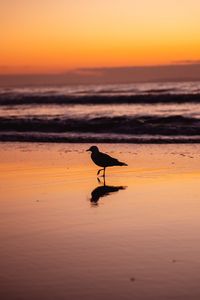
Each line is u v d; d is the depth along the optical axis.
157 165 19.73
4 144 27.48
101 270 9.02
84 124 34.97
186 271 8.90
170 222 11.85
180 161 20.42
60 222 12.06
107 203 13.92
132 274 8.83
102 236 10.90
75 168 19.62
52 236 10.97
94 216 12.55
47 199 14.54
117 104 55.97
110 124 34.53
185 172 18.08
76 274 8.88
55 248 10.19
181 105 52.22
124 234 11.00
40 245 10.39
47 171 19.06
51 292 8.20
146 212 12.82
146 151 23.55
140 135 30.42
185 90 78.31
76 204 13.88
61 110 50.88
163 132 31.14
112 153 23.19
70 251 9.99
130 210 13.08
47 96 63.91
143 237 10.77
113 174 18.34
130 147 25.12
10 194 15.29
